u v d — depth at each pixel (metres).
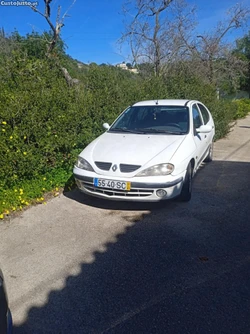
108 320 2.10
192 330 1.99
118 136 4.46
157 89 7.91
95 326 2.06
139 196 3.63
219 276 2.56
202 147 5.12
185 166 3.90
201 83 9.92
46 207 4.07
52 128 4.80
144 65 13.04
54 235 3.32
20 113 4.34
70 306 2.25
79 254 2.94
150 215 3.80
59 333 2.01
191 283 2.47
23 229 3.46
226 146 8.70
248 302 2.24
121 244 3.11
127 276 2.58
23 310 2.22
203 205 4.10
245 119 17.34
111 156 3.82
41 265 2.77
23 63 5.68
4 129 4.10
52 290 2.43
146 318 2.11
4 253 2.97
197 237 3.23
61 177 4.87
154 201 3.63
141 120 4.88
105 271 2.66
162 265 2.73
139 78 9.60
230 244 3.08
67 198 4.40
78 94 5.89
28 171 4.36
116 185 3.63
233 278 2.53
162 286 2.44
